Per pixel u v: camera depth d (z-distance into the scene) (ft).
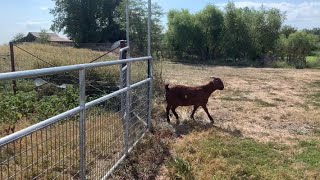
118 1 100.99
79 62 26.48
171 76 33.78
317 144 12.34
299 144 12.31
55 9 102.47
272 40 64.64
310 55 69.05
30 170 5.67
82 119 6.67
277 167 10.02
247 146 11.71
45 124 5.35
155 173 9.32
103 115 8.11
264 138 12.92
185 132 13.20
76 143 6.69
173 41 67.26
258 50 64.64
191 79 31.60
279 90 25.63
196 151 10.94
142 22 62.18
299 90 25.89
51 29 102.78
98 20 102.68
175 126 13.79
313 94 23.94
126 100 9.66
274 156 10.89
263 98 21.70
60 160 6.07
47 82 17.79
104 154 8.23
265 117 16.21
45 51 35.91
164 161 10.13
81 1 99.66
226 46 65.21
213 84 14.53
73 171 6.62
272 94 23.50
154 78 18.85
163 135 12.48
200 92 14.40
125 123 9.65
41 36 86.38
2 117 12.28
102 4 100.17
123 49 13.52
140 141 11.29
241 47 64.18
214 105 18.67
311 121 15.81
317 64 57.21
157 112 15.40
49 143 5.85
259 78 34.50
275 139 12.87
